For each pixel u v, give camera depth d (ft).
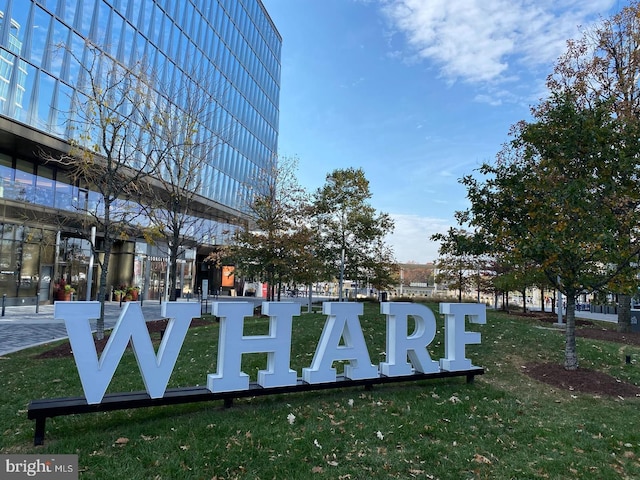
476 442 15.62
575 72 51.11
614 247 23.73
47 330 45.57
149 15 84.07
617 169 25.75
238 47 129.70
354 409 18.45
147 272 95.61
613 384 24.06
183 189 48.91
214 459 13.29
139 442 14.34
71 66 66.54
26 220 68.64
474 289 99.14
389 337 21.95
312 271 58.59
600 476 13.46
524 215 27.99
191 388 17.34
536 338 36.99
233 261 67.31
